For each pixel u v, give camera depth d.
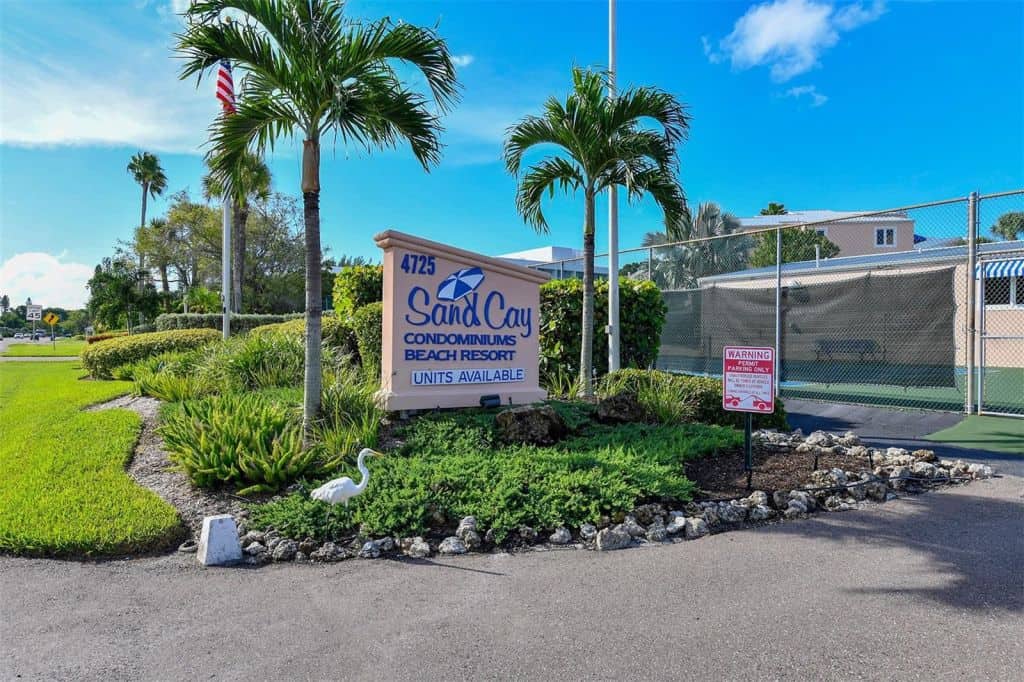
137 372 12.49
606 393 9.05
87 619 3.53
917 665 3.00
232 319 24.86
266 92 6.80
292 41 6.37
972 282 9.39
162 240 43.38
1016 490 6.00
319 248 6.76
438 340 7.93
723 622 3.46
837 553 4.47
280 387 9.62
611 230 10.48
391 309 7.61
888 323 11.27
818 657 3.08
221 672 2.99
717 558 4.41
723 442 7.06
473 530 4.73
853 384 12.88
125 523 4.72
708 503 5.35
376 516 4.83
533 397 8.62
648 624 3.45
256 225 41.97
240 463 5.54
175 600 3.78
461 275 8.11
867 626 3.39
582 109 8.41
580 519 4.98
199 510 5.22
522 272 8.59
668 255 21.16
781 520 5.26
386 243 7.63
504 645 3.23
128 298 37.91
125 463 6.50
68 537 4.48
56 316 44.56
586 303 9.05
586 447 6.79
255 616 3.57
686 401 8.80
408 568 4.29
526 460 5.98
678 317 15.07
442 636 3.33
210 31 6.23
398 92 6.89
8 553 4.47
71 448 6.88
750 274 19.91
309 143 6.71
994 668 2.96
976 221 9.27
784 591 3.85
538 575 4.16
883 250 32.56
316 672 2.98
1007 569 4.14
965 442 8.02
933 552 4.46
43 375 18.00
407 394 7.65
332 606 3.70
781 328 12.96
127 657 3.12
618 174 8.76
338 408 6.89
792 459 6.75
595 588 3.93
